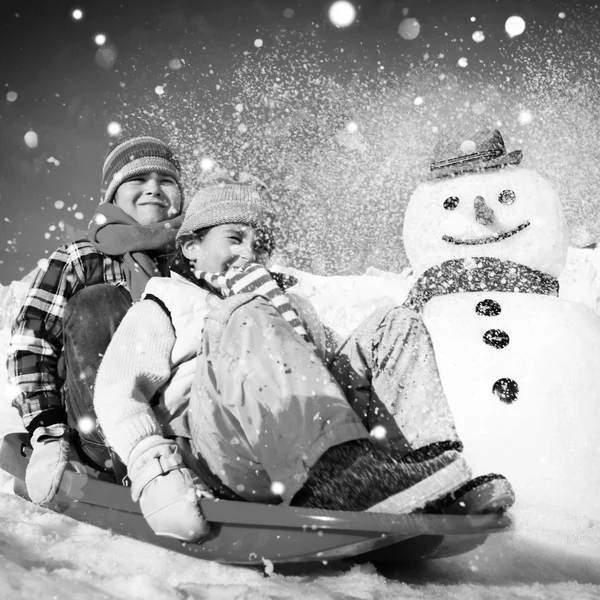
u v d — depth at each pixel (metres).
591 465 1.80
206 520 1.04
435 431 1.16
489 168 2.15
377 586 1.03
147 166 1.95
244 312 1.12
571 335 1.92
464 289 2.07
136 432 1.12
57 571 0.98
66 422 1.58
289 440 1.02
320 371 1.06
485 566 1.23
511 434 1.83
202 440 1.15
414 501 1.01
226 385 1.08
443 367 1.94
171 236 1.85
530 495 1.78
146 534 1.14
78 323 1.51
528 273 2.06
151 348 1.23
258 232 1.48
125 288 1.76
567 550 1.41
